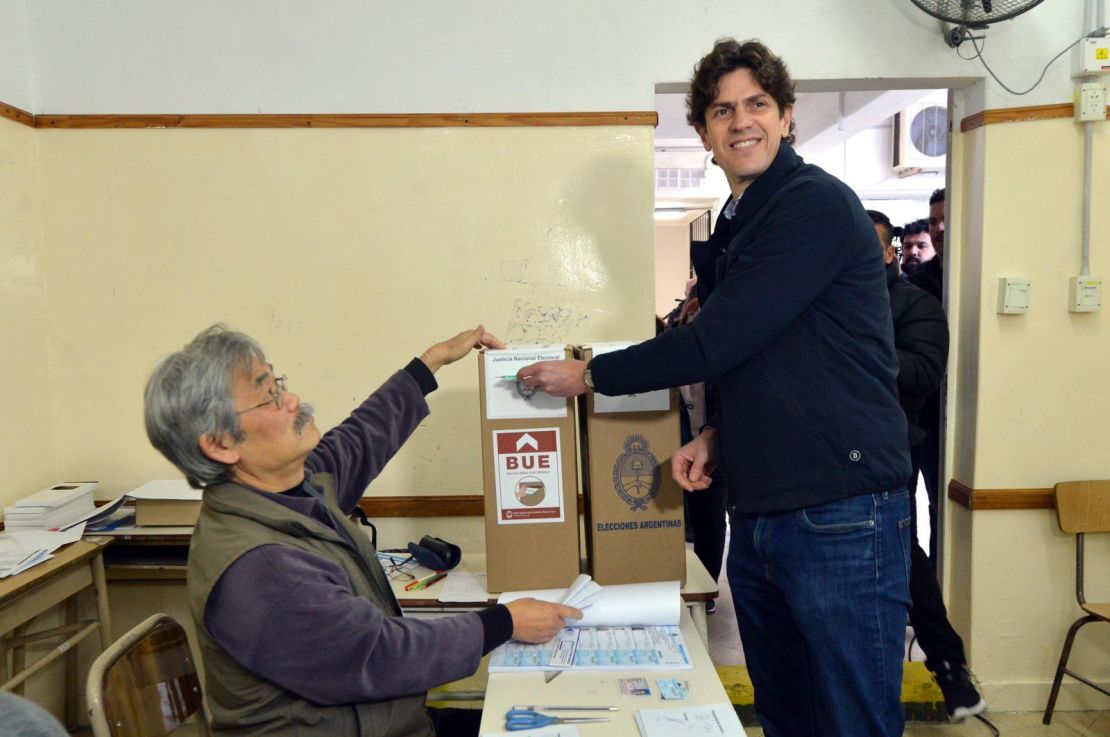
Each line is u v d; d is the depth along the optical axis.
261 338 2.36
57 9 2.26
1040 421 2.40
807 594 1.36
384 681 1.11
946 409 2.55
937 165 5.05
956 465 2.55
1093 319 2.38
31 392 2.26
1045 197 2.35
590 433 1.52
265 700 1.12
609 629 1.43
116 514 2.23
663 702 1.17
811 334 1.35
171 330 2.35
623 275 2.36
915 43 2.32
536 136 2.33
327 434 1.52
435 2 2.29
